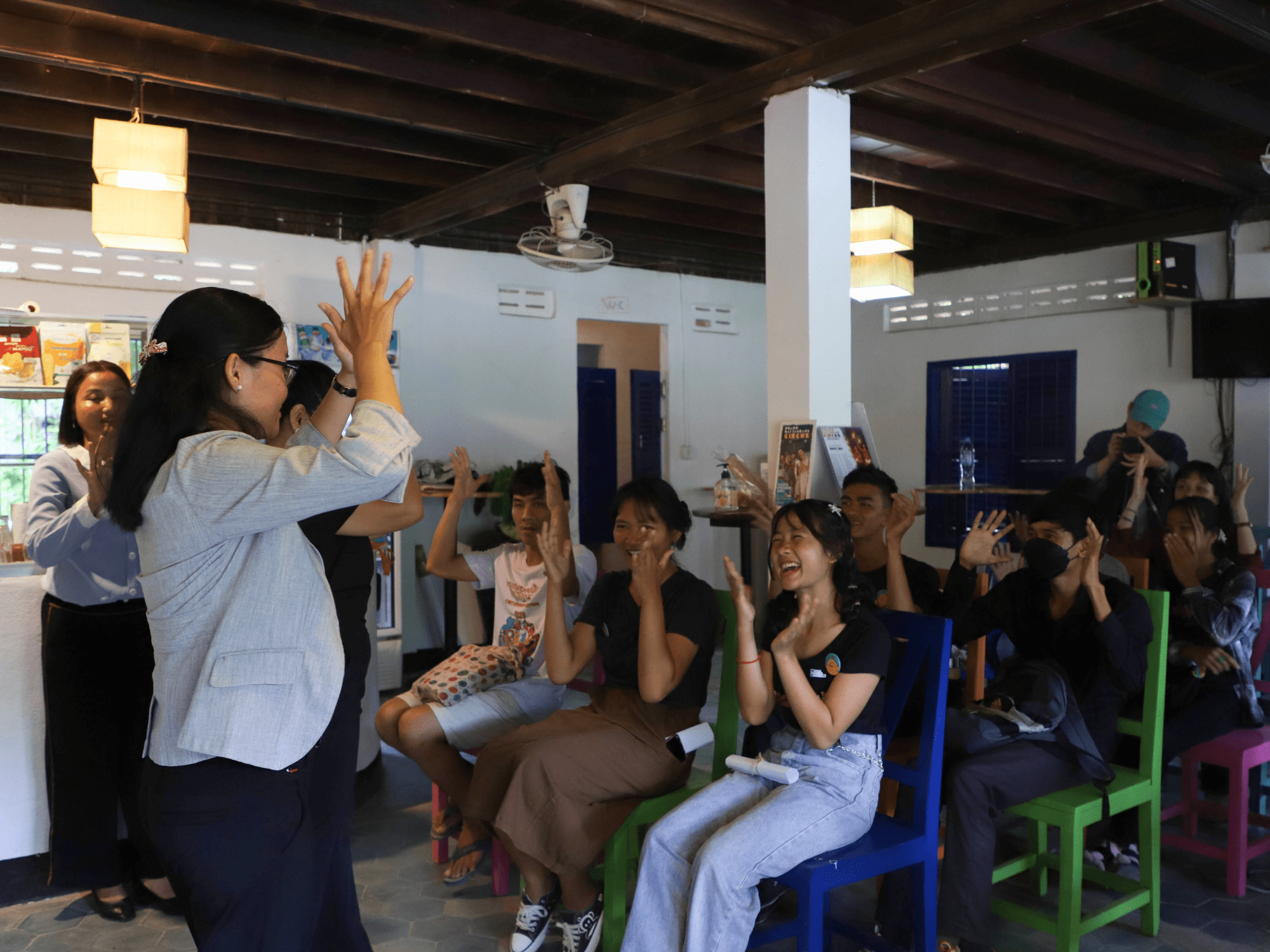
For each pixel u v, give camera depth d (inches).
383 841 135.5
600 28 149.6
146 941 109.1
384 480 55.8
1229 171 213.6
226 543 56.7
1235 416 240.4
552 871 101.7
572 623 126.0
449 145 195.2
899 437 311.1
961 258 291.4
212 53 153.5
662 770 103.0
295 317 233.8
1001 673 115.3
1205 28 155.9
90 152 193.3
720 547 306.3
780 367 149.9
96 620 110.1
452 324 254.7
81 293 208.7
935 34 129.3
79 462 110.2
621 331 333.7
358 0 127.0
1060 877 96.7
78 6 126.0
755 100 150.6
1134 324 258.1
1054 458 277.1
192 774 56.3
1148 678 106.2
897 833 91.4
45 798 120.4
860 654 88.2
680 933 87.6
